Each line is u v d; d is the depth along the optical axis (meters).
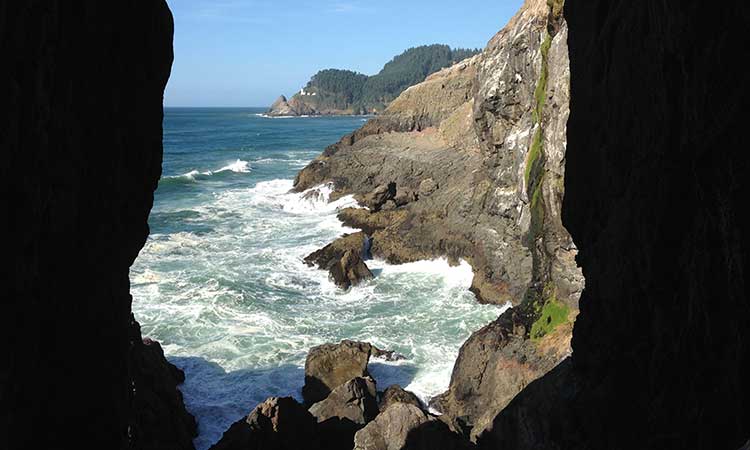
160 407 15.91
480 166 36.78
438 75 66.81
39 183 6.26
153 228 42.34
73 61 6.91
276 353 23.94
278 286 31.33
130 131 8.77
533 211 24.22
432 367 23.12
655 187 9.20
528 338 20.73
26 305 6.25
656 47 9.05
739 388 6.74
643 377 9.86
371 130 63.72
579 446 11.97
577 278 20.67
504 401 18.97
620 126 11.07
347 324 26.94
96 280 8.01
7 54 5.57
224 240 39.47
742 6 6.77
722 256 7.25
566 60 21.97
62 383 7.24
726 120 7.00
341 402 18.55
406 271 34.09
